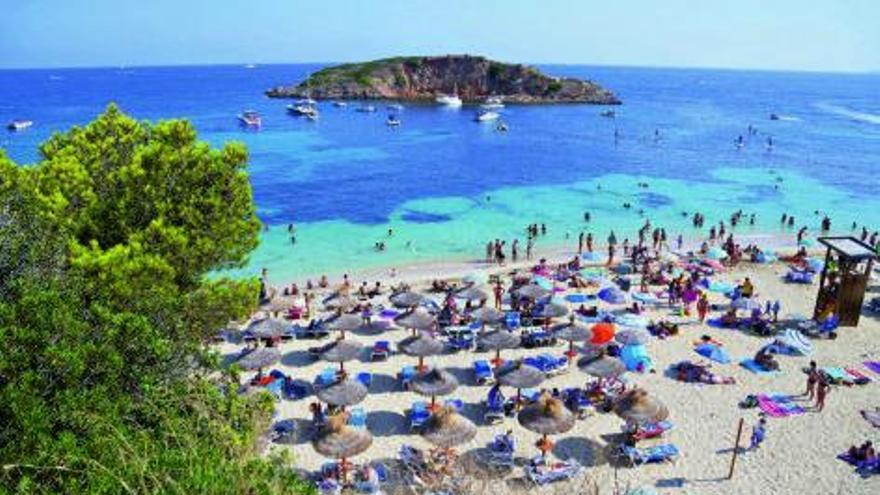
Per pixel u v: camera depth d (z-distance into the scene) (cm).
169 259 1973
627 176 8100
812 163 9262
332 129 12431
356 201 6594
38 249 1566
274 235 5344
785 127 14250
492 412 2419
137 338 1364
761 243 5178
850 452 2206
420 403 2438
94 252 1747
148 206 2050
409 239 5256
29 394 1109
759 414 2483
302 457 2188
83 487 968
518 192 7100
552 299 3272
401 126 12988
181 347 1515
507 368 2462
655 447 2192
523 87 18712
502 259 4553
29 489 944
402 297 3388
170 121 2266
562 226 5678
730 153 10119
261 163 8731
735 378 2764
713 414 2477
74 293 1452
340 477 2025
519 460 2175
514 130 12706
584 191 7162
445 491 1877
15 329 1195
